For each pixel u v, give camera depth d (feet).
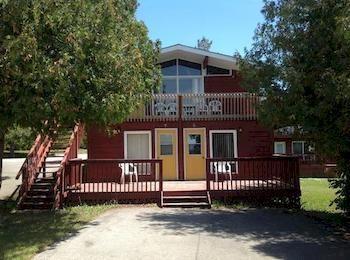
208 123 75.25
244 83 51.52
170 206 55.42
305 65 43.16
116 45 39.50
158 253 33.86
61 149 69.77
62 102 35.76
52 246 36.11
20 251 34.32
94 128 72.08
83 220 46.62
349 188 46.78
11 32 36.45
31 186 56.49
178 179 74.23
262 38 50.14
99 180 68.90
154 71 52.80
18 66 34.94
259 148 74.84
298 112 44.11
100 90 39.09
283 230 42.19
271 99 47.24
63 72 35.22
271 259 32.30
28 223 45.14
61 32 36.91
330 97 39.73
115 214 50.29
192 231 41.47
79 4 37.78
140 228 42.63
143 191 57.57
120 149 74.43
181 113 75.05
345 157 44.86
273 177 59.21
